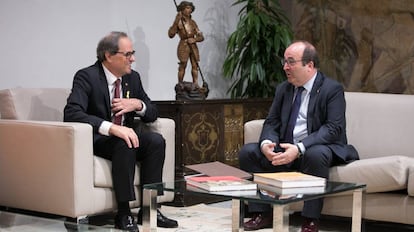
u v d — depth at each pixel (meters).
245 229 3.53
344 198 3.44
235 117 4.83
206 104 4.56
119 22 4.85
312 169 3.39
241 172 3.08
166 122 3.85
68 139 3.32
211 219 3.88
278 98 3.78
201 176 2.99
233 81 5.82
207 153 4.59
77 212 3.33
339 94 3.58
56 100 3.91
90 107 3.66
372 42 5.53
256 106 5.02
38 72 4.39
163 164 3.65
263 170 3.65
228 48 5.32
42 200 3.45
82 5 4.62
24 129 3.50
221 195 2.60
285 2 5.96
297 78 3.62
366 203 3.38
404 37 5.36
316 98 3.60
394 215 3.30
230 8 5.77
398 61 5.40
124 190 3.45
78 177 3.33
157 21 5.12
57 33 4.48
